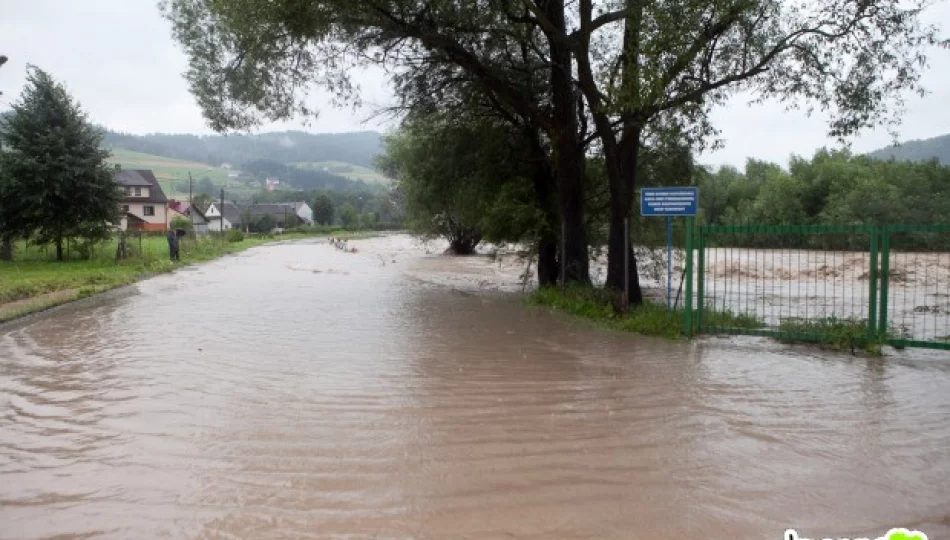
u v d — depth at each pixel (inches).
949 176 1728.6
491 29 606.5
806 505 183.9
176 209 3619.6
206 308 624.7
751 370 351.6
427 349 412.8
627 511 179.8
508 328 498.9
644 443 234.7
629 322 486.6
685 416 267.6
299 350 409.4
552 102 684.1
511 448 229.1
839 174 1883.6
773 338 439.8
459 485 196.7
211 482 199.0
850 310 616.1
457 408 279.1
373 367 359.9
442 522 172.6
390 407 280.8
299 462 215.5
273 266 1304.1
